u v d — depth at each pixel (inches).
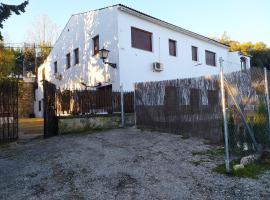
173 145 333.4
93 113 466.6
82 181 223.9
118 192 202.4
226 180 224.2
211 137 354.9
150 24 684.1
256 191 203.6
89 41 704.4
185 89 391.5
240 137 306.3
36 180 228.5
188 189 206.7
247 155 287.4
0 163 281.1
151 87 442.3
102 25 656.4
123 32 618.8
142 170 246.4
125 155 292.5
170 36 740.0
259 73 328.8
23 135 448.5
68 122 434.3
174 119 405.7
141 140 360.8
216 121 347.3
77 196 196.5
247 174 236.4
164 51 715.4
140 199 190.7
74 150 316.2
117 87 600.1
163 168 251.6
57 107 436.8
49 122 418.9
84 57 722.8
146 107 449.1
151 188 208.7
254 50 1389.0
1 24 427.8
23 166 267.0
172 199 190.4
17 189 211.3
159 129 426.0
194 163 265.4
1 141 374.9
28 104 1268.5
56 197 195.6
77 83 753.0
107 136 390.3
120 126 478.6
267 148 318.0
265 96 328.8
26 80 1291.8
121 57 606.9
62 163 269.4
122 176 232.5
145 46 673.0
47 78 1015.0
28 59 1705.2
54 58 931.3
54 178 232.1
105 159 279.3
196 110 375.6
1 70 967.0
